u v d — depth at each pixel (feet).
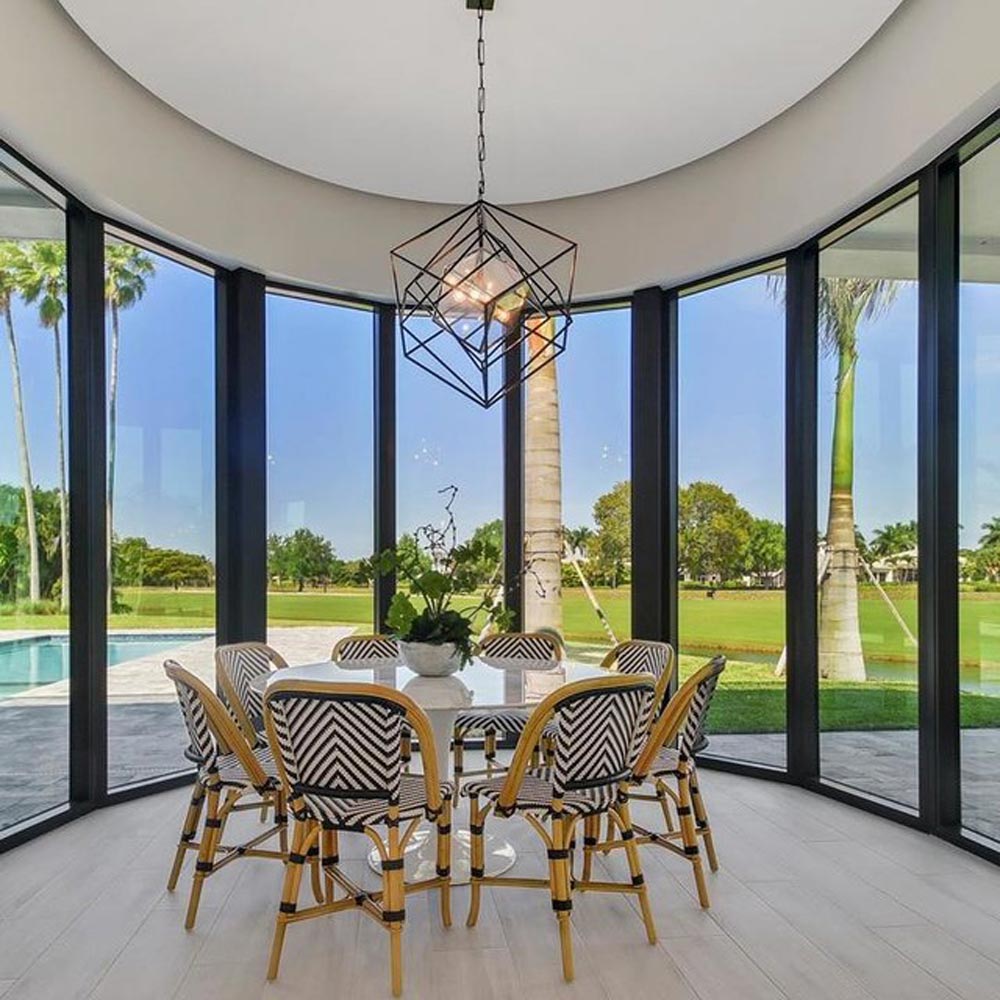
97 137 11.03
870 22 10.08
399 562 9.81
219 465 14.24
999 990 6.93
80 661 11.71
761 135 13.24
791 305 13.47
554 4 9.70
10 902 8.63
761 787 12.94
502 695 8.84
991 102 9.18
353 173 14.15
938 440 10.61
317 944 7.74
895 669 11.44
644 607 15.12
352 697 7.06
